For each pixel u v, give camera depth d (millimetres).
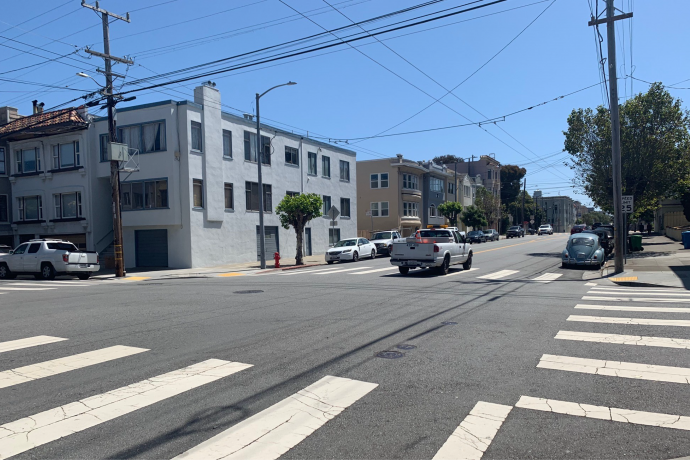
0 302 13094
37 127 29703
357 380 5797
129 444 4164
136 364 6555
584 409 4828
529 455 3939
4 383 5809
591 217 154375
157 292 14820
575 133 29359
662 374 5789
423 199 57344
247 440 4227
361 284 15531
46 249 21828
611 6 17203
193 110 27234
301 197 28016
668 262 20438
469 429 4422
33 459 3910
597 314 9562
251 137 31688
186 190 26828
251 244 31250
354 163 43750
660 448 4027
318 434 4344
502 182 91125
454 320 9242
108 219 29938
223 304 11758
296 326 8883
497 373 5984
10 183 32188
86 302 12695
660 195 29109
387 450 4039
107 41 21766
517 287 14367
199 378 5914
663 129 27016
